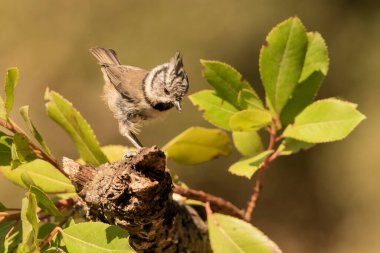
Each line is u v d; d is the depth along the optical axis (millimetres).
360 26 18828
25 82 18797
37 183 4836
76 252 3801
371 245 17375
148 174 3988
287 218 18766
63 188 4867
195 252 4664
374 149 17797
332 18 19000
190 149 5434
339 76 18641
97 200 4008
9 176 4840
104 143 18047
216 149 5453
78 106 18547
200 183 18188
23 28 19297
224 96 5105
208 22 18750
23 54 19047
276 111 4934
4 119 4391
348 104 4738
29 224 3717
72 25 19188
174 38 18625
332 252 17891
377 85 18250
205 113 5082
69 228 3871
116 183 3955
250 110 4773
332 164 18406
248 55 18562
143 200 3939
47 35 19203
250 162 4633
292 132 4836
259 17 18703
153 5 18922
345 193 18078
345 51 18766
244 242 4281
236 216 5035
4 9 19328
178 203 4789
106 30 18953
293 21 4910
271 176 19031
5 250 4113
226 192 18219
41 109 18562
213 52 18578
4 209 4406
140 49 18641
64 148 18125
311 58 5008
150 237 4273
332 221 18281
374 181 17703
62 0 19266
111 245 3771
